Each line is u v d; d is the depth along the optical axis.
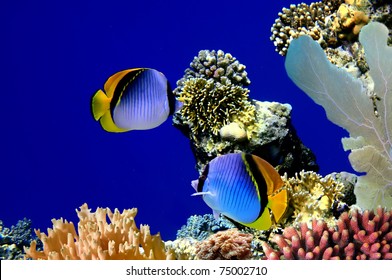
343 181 2.18
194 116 2.36
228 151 2.33
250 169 1.41
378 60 1.76
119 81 1.55
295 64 1.81
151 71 1.57
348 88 1.78
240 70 2.49
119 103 1.57
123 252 1.50
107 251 1.48
